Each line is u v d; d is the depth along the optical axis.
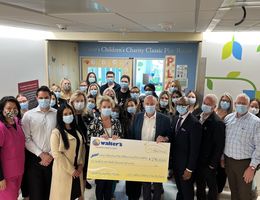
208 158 2.68
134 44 5.89
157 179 2.60
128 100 3.36
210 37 4.28
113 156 2.59
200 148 2.68
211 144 2.62
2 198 2.42
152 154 2.58
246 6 1.73
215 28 3.42
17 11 1.97
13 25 3.37
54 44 5.14
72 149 2.49
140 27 3.36
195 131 2.51
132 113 3.21
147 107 2.60
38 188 2.61
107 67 6.15
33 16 2.27
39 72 4.76
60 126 2.45
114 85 4.42
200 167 2.74
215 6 1.56
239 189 2.60
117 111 2.88
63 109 2.43
